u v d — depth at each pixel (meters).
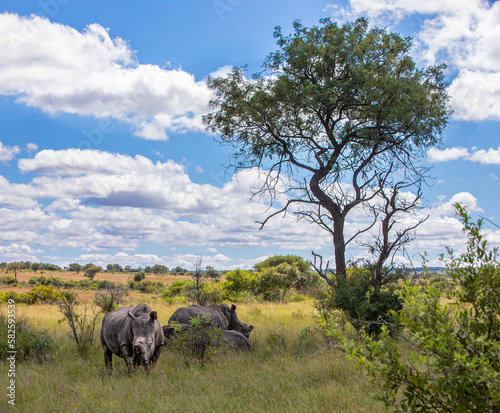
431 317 3.87
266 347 11.23
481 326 3.91
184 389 7.21
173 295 41.59
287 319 17.83
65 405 6.30
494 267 4.08
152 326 8.12
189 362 9.16
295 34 15.99
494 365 3.58
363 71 14.49
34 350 10.30
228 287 35.72
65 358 9.90
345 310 11.78
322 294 13.07
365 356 4.00
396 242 12.26
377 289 11.70
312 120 16.61
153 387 7.23
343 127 15.51
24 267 141.38
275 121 16.31
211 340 9.91
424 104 14.95
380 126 15.12
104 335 9.40
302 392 6.67
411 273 11.85
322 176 15.79
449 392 3.55
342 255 14.94
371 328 11.34
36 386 7.45
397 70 15.55
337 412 5.61
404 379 3.84
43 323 16.41
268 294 36.81
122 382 7.62
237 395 6.79
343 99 15.37
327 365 8.06
